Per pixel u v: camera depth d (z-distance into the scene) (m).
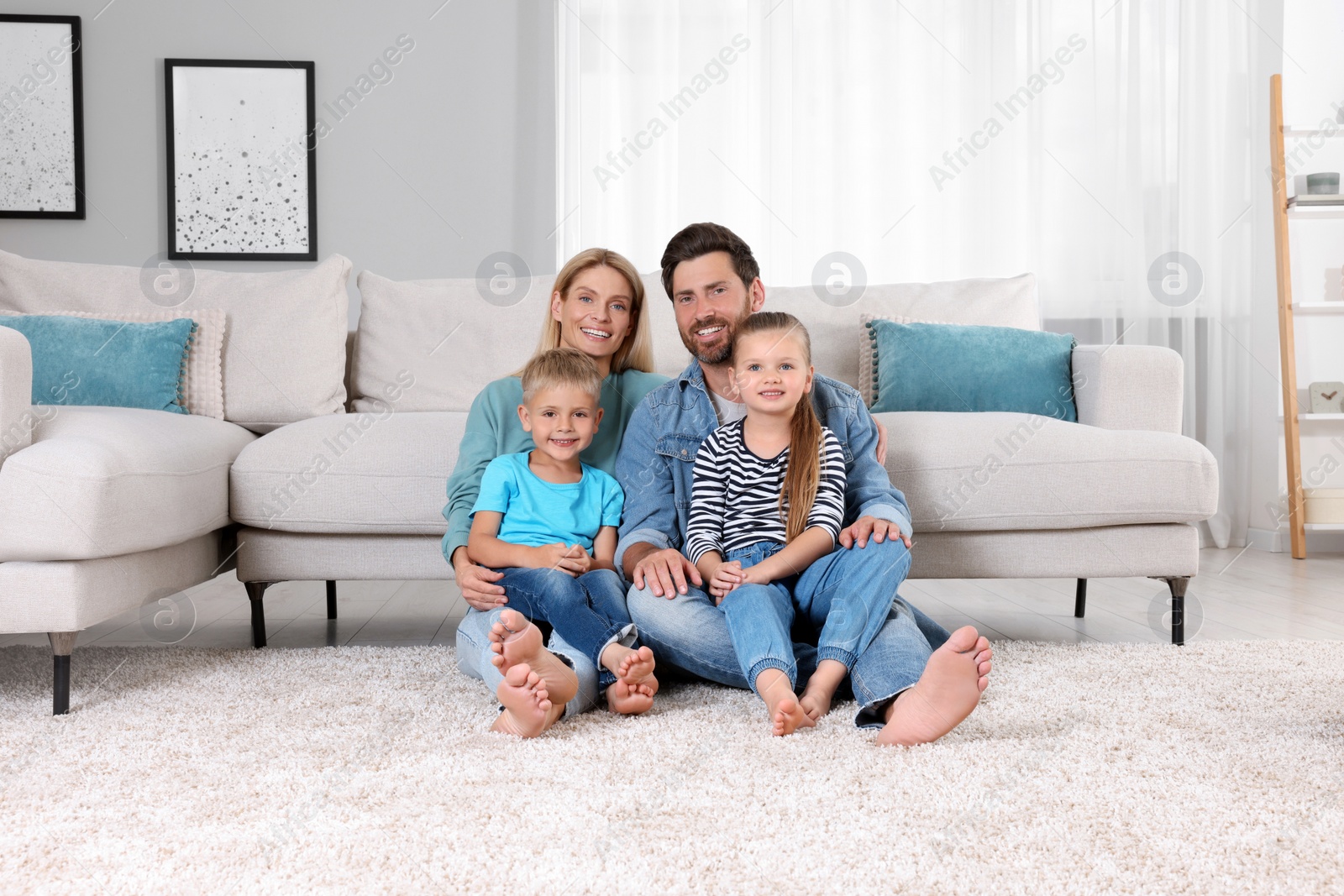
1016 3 3.51
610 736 1.20
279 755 1.12
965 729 1.21
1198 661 1.59
